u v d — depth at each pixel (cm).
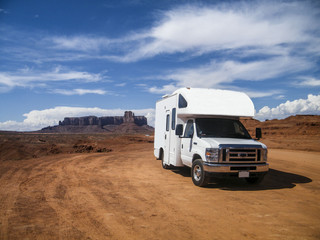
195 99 854
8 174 968
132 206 587
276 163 1453
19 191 710
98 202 616
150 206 589
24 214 523
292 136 4828
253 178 845
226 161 737
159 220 499
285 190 768
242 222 491
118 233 434
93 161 1377
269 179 950
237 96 907
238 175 738
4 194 677
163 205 598
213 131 843
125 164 1278
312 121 5362
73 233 431
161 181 874
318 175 1052
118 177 938
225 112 848
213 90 910
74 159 1456
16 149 1880
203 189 764
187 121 923
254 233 439
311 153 2227
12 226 457
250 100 903
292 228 462
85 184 812
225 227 465
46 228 450
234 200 648
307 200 654
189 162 862
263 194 715
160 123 1173
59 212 538
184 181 880
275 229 457
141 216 520
